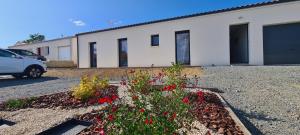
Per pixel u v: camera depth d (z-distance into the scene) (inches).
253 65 511.5
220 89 275.9
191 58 599.2
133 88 192.5
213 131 142.6
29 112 202.1
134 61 695.7
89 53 799.1
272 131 154.6
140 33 682.2
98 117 150.7
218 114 172.7
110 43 746.2
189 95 197.9
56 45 1104.8
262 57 519.8
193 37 597.0
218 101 212.1
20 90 331.6
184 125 125.9
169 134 104.2
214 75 390.3
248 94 252.4
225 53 558.9
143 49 677.3
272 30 515.5
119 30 725.3
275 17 505.7
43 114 193.5
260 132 153.2
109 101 122.7
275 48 514.6
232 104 214.5
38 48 1194.6
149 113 115.6
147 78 211.6
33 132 151.6
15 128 161.0
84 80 259.6
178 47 627.5
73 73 565.0
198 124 151.6
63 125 164.7
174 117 112.3
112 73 518.0
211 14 573.9
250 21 529.3
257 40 523.8
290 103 217.3
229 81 329.1
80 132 147.9
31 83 410.9
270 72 385.1
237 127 149.2
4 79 486.6
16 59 477.4
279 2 500.1
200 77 377.1
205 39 581.9
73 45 1029.2
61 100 235.5
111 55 745.0
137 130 100.7
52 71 619.5
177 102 129.6
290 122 170.7
